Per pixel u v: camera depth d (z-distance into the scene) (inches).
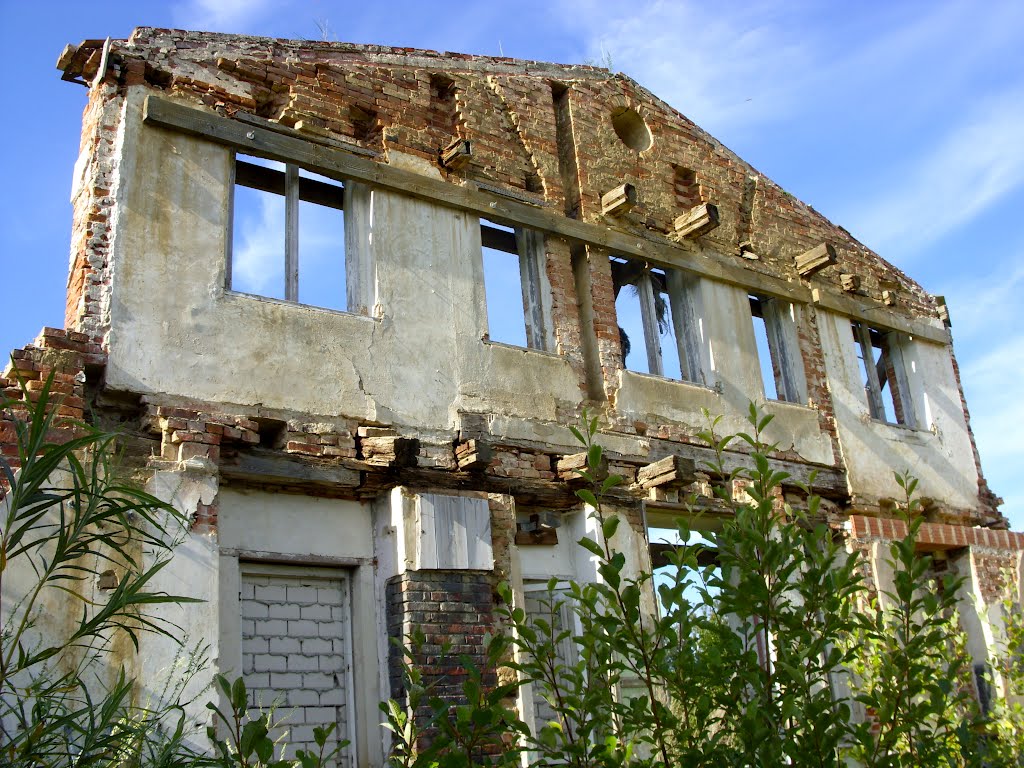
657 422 418.3
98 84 328.2
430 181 385.4
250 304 327.6
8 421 265.0
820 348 505.7
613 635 157.9
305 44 379.9
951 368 570.6
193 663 261.7
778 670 157.6
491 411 370.3
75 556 181.8
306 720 300.4
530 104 440.8
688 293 469.1
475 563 326.3
